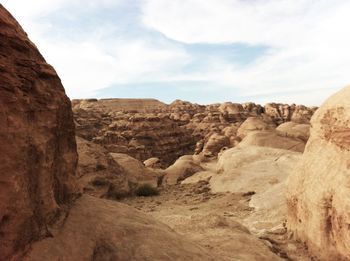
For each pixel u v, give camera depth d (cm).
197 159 3972
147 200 2261
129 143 4416
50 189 686
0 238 530
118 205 880
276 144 3134
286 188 1349
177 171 2973
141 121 4816
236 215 1717
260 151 2756
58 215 717
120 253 686
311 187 1101
